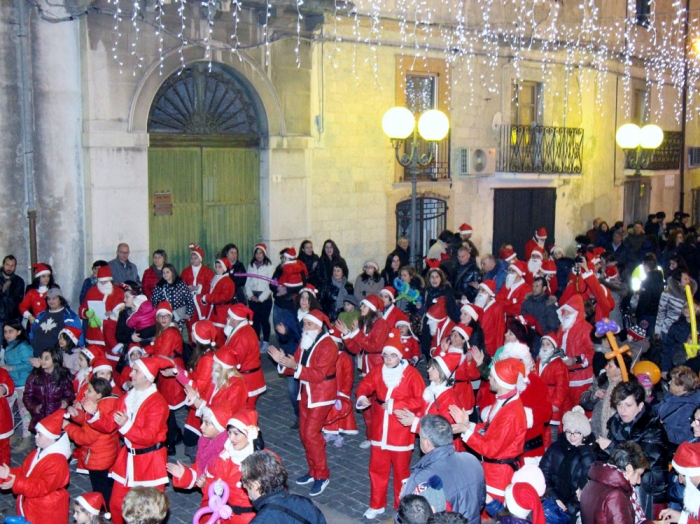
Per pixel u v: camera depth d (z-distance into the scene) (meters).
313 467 8.29
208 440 6.52
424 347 10.55
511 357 7.13
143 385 6.85
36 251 12.13
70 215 12.48
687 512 5.29
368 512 7.66
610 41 22.03
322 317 8.34
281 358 8.12
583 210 21.62
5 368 9.00
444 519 4.29
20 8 11.72
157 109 13.35
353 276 15.98
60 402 8.34
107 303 10.82
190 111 13.70
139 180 12.91
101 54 12.34
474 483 5.28
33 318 10.68
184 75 13.52
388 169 16.34
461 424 6.43
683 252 16.91
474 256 14.49
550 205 20.47
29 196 12.06
